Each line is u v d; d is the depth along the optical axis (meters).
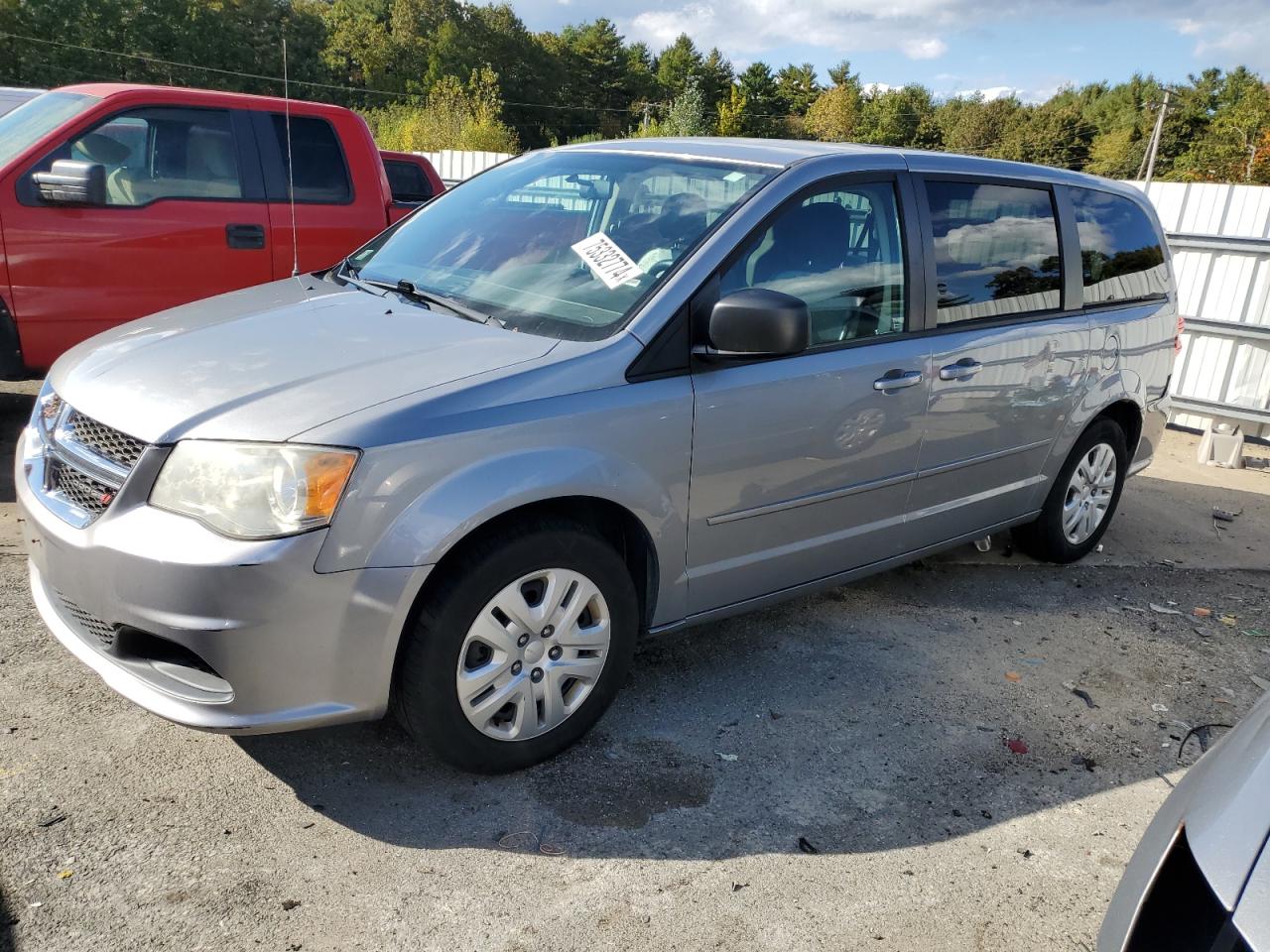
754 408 3.08
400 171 11.91
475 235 3.62
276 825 2.60
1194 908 1.60
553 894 2.43
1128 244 4.82
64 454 2.66
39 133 5.17
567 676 2.92
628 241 3.21
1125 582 4.87
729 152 3.54
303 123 5.95
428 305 3.21
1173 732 3.47
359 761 2.90
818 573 3.57
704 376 2.98
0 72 57.38
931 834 2.79
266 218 5.72
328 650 2.41
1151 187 8.76
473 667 2.70
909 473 3.71
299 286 3.63
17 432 5.59
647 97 112.38
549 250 3.35
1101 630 4.28
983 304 3.92
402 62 91.50
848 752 3.16
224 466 2.34
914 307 3.62
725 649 3.79
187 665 2.44
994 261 4.00
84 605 2.49
